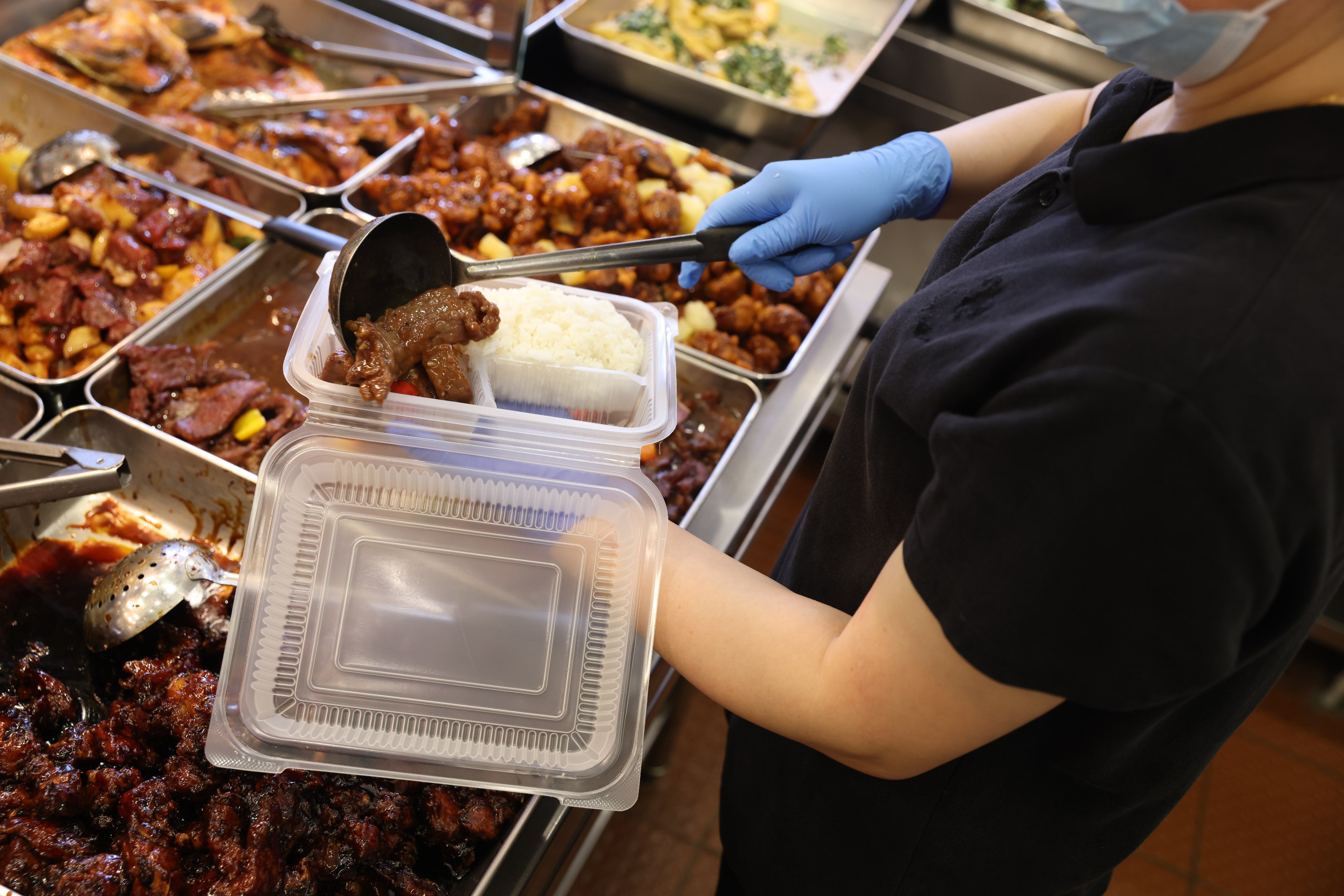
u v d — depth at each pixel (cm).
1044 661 76
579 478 112
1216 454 67
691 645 104
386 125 267
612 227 240
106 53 249
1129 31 79
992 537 76
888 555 111
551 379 131
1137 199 80
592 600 111
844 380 268
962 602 77
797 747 138
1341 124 73
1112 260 79
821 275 235
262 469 106
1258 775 303
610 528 112
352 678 106
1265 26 73
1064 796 115
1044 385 74
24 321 202
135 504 174
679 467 195
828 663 92
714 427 207
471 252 238
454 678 107
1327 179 73
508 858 129
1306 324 69
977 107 344
